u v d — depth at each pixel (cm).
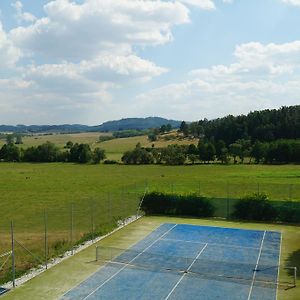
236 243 3688
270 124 17175
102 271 2877
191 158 13400
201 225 4431
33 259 3127
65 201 6081
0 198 6438
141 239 3806
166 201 5022
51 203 5925
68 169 11925
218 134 18700
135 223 4516
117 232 4075
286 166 11962
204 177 9306
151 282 2673
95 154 14188
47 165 13512
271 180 8525
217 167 11981
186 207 4959
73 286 2594
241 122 18538
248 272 2869
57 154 14912
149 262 3089
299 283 2642
